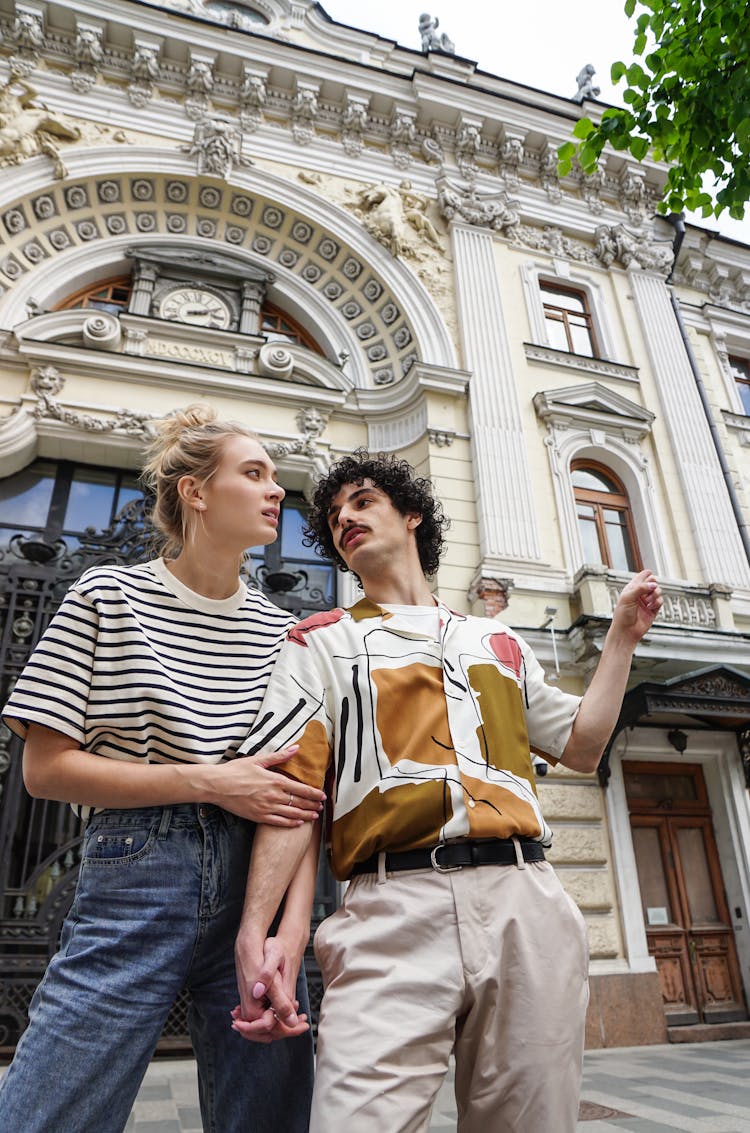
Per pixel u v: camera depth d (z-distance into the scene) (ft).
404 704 4.71
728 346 41.01
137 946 4.16
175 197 31.78
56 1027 3.85
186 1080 16.05
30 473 26.03
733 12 15.61
